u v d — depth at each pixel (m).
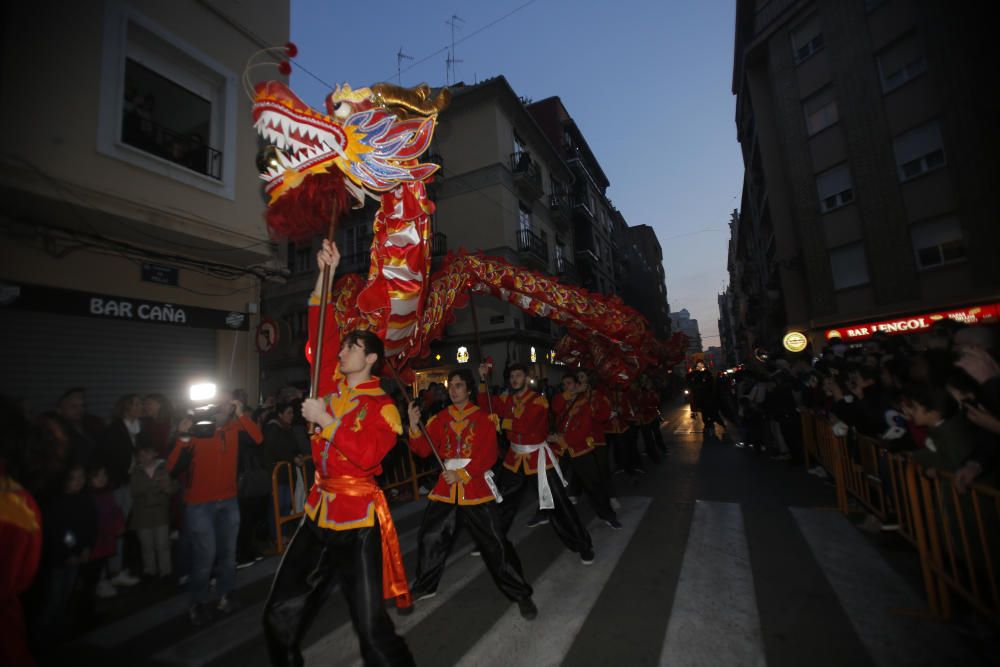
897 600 3.28
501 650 2.97
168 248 7.54
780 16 16.44
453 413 3.94
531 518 6.01
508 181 19.81
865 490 4.83
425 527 3.81
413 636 3.21
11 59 5.65
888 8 13.85
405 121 2.65
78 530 3.46
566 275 25.17
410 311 2.90
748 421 9.60
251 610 3.87
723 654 2.77
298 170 2.40
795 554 4.20
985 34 12.21
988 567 2.62
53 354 6.33
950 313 12.74
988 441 2.74
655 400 10.57
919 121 13.27
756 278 29.33
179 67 7.70
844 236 14.85
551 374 22.33
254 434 4.28
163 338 7.57
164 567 4.66
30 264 6.11
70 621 3.51
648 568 4.12
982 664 2.53
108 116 6.50
